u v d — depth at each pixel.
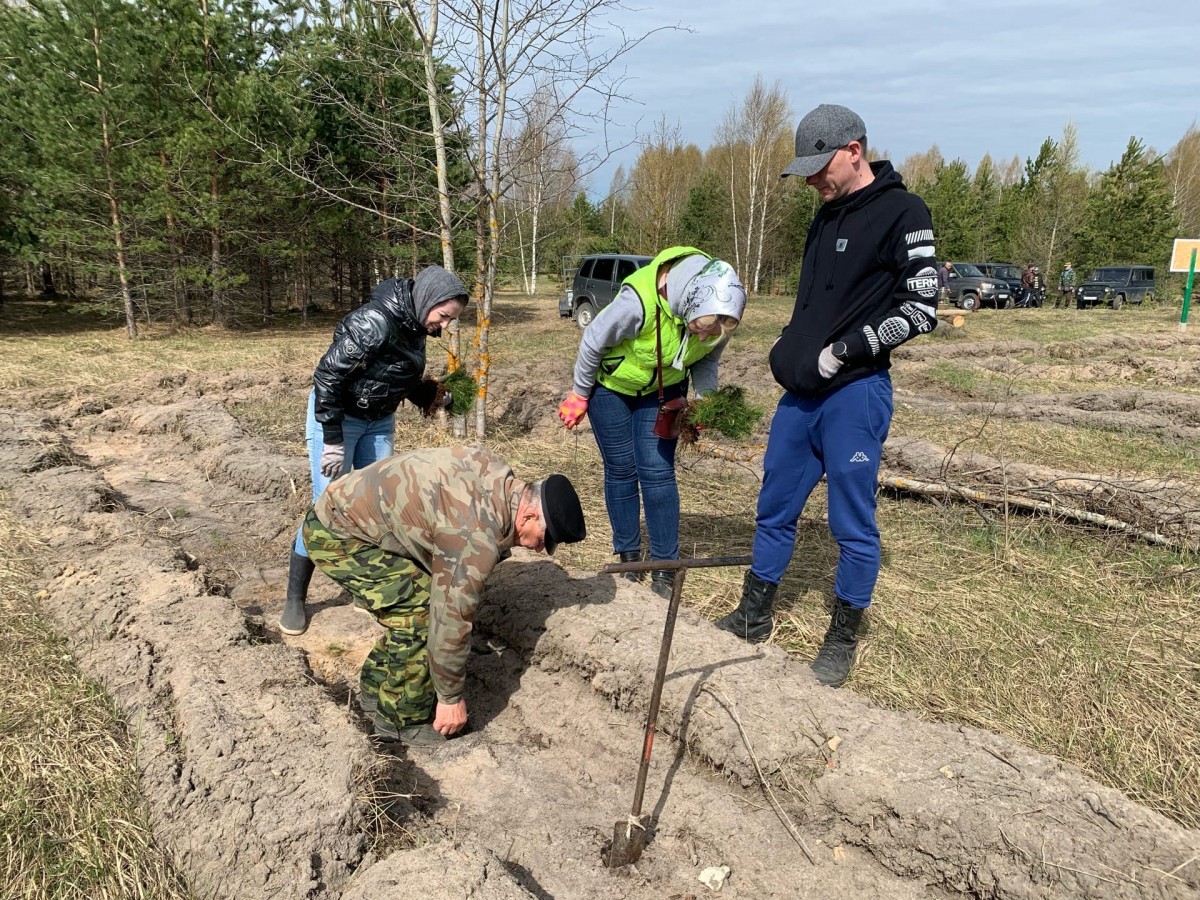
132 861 2.32
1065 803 2.38
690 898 2.39
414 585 2.96
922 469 5.78
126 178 14.41
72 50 14.05
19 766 2.65
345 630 3.97
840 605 3.28
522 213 7.00
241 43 15.23
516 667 3.55
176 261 16.66
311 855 2.31
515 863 2.52
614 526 4.07
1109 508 4.87
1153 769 2.77
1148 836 2.25
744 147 34.41
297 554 3.76
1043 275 28.16
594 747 3.08
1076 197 29.84
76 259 16.23
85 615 3.54
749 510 5.41
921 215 2.90
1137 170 29.97
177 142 14.48
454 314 3.52
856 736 2.72
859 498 3.13
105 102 13.97
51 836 2.39
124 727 2.89
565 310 21.14
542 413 8.26
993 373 11.38
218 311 18.61
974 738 2.72
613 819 2.72
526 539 2.77
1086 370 11.82
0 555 4.23
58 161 14.46
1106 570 4.35
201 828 2.38
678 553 4.13
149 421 7.88
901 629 3.71
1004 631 3.70
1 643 3.38
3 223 16.95
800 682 3.03
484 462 2.81
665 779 2.86
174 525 5.26
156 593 3.70
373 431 3.86
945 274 25.14
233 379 10.27
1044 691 3.24
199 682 2.98
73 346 13.95
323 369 3.43
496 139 6.37
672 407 3.70
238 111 14.26
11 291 27.61
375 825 2.50
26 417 7.46
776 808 2.63
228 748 2.62
